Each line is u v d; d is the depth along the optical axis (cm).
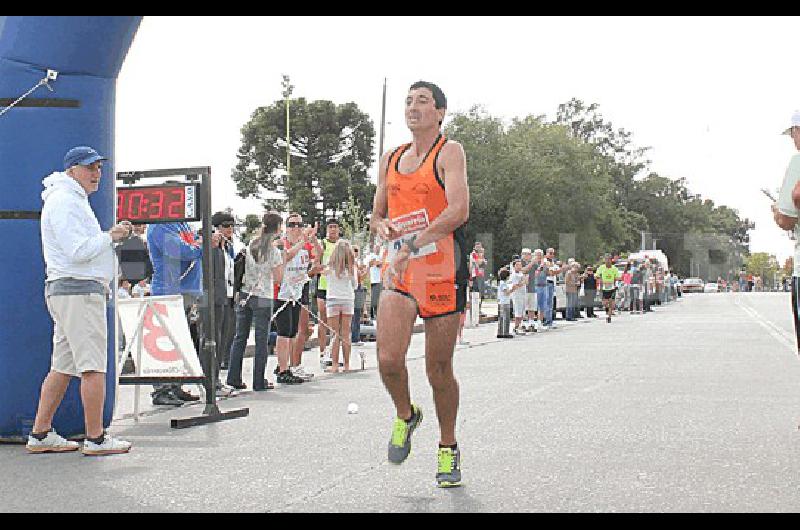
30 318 722
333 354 1309
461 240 543
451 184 522
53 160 724
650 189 10406
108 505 526
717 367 1316
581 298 3177
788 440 714
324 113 7188
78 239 664
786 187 756
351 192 6700
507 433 751
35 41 714
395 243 538
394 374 531
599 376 1202
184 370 862
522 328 2331
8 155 722
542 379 1169
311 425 815
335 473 604
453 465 563
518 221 5734
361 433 768
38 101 721
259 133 7194
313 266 1275
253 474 604
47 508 520
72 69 727
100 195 746
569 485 563
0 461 657
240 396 1035
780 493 541
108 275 688
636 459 640
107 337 725
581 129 10400
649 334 2148
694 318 3041
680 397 976
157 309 876
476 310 2541
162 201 893
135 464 642
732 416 838
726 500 526
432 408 904
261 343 1087
